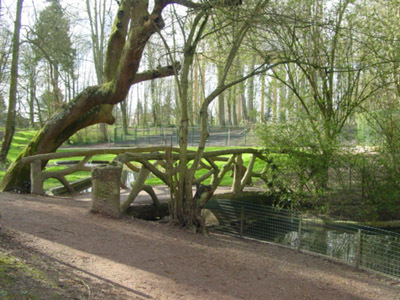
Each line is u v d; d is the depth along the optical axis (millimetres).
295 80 11844
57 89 28406
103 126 44469
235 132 41125
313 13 10922
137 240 6680
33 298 3504
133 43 9555
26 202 8617
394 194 9109
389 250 7492
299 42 10398
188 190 8180
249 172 11078
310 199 9844
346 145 9523
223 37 9430
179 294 4656
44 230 6379
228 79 12805
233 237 8422
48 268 4543
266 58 9195
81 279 4449
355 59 11016
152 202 9859
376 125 10109
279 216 9406
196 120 51469
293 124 9727
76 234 6453
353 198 9773
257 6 8406
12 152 28219
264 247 7676
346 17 10617
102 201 8000
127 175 18047
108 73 11641
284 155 9828
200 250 6715
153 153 8883
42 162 11102
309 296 5227
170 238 7180
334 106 11023
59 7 15680
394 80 10531
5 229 5945
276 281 5652
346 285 5801
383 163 9109
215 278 5441
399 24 10891
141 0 9250
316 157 9422
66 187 11359
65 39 16703
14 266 4219
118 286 4531
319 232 8773
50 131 11188
